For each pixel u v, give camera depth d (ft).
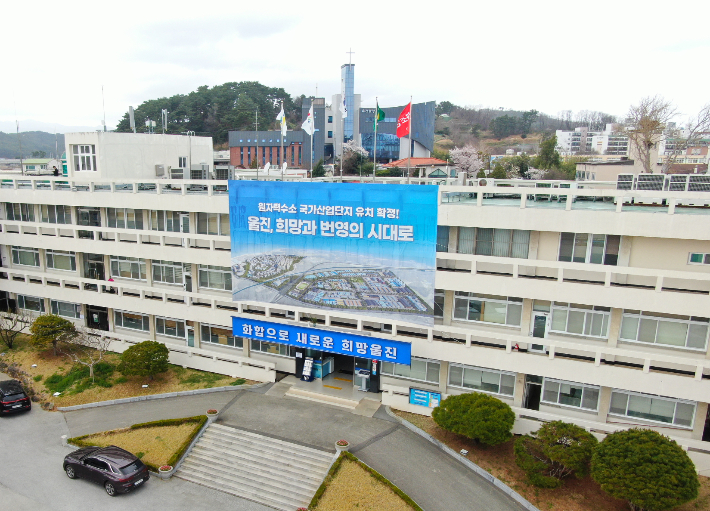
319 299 98.94
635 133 199.72
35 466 84.17
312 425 92.53
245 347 114.21
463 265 90.48
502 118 574.15
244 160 328.70
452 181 136.77
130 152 131.64
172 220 112.88
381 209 90.22
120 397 105.19
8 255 138.51
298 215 96.73
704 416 80.07
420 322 91.91
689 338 79.51
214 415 93.45
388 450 85.15
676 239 77.05
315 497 73.20
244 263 103.96
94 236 120.26
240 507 75.20
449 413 84.17
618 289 78.64
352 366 115.55
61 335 120.78
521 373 89.25
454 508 72.49
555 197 96.07
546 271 85.71
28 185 131.54
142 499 76.28
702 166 209.56
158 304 117.29
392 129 322.14
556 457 73.97
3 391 100.58
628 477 66.54
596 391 86.33
